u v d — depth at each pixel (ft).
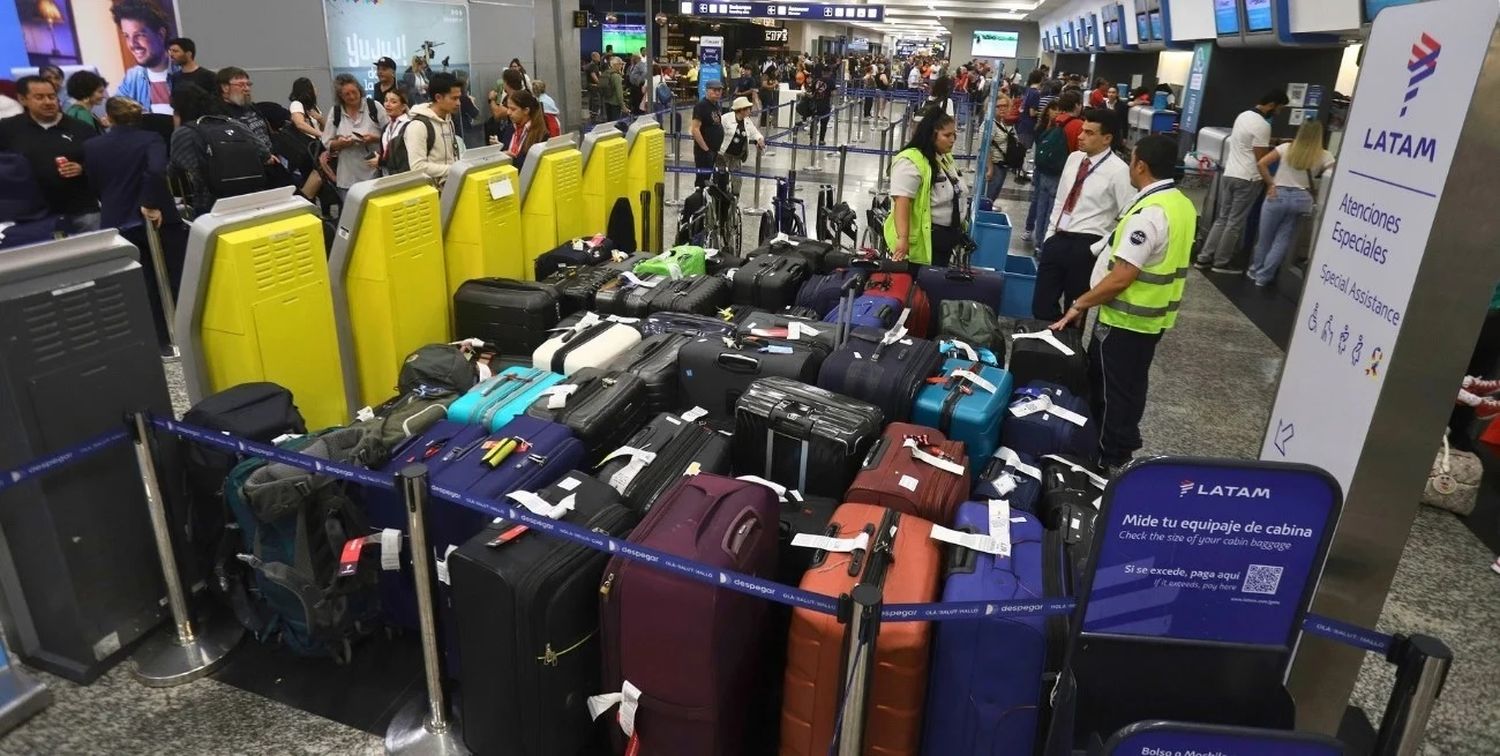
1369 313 7.18
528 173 17.66
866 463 9.37
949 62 151.74
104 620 9.04
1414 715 5.65
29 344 7.99
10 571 8.76
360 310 13.06
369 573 8.80
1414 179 6.63
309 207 11.48
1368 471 7.14
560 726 7.71
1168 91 50.08
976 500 9.80
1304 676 7.89
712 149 29.66
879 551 7.64
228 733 8.38
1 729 8.20
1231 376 18.84
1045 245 17.07
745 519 7.60
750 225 29.91
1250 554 5.60
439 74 19.44
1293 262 26.94
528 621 7.14
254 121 20.35
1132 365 12.65
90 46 25.59
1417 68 6.71
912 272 16.26
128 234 17.06
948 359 12.29
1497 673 9.84
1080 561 7.55
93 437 8.63
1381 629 10.58
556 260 16.85
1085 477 10.30
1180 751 4.69
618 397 10.77
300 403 11.65
